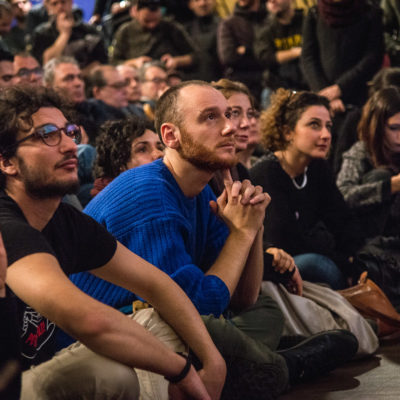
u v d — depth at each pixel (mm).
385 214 4031
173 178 2316
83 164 3605
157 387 1866
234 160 2289
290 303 2914
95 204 2297
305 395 2270
